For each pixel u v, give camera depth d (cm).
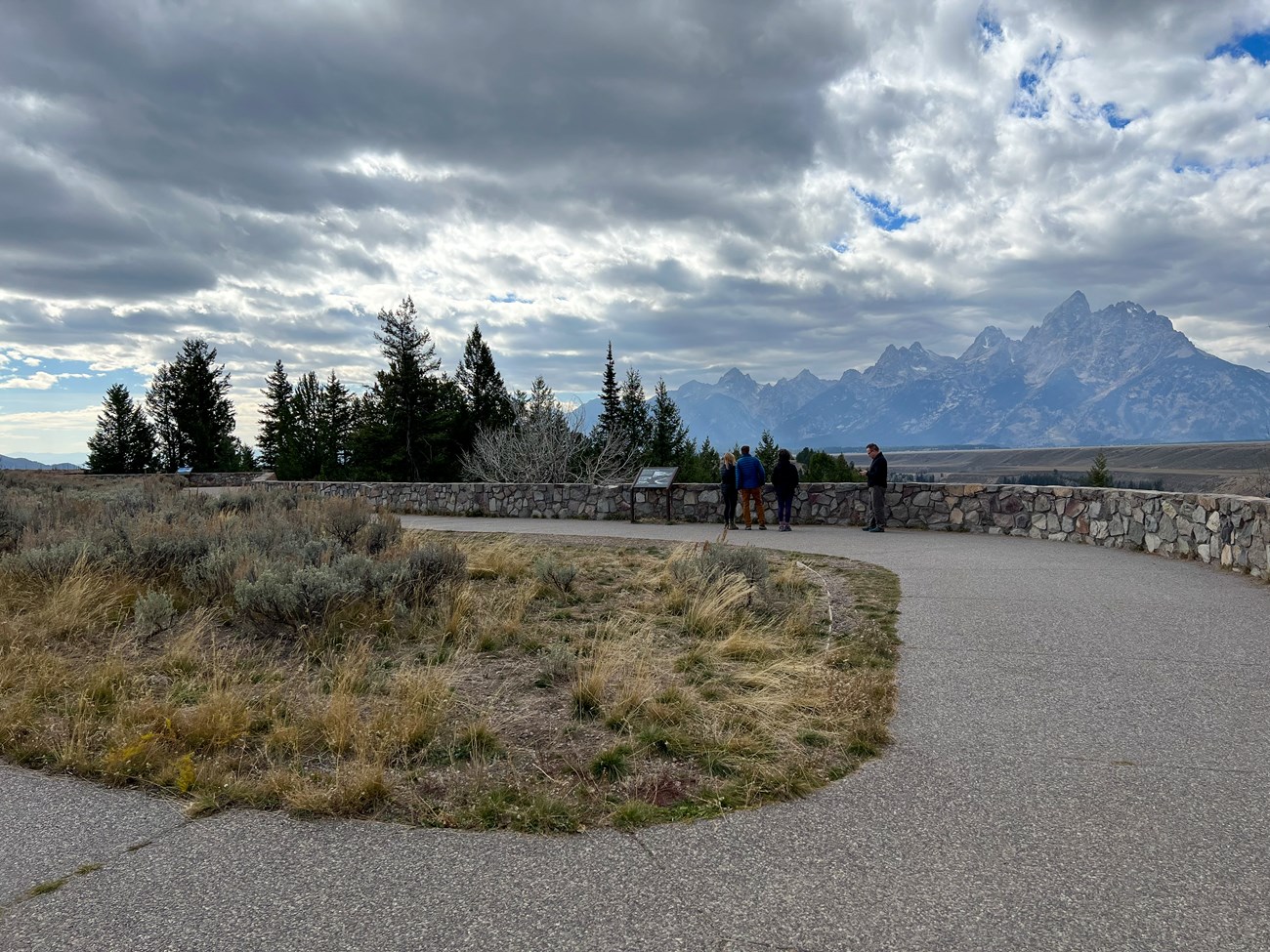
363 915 264
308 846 315
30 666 553
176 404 6075
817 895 273
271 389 7306
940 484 1582
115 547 880
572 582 905
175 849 314
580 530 1616
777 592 851
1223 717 453
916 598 824
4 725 442
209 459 6194
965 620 713
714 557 922
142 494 1530
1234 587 862
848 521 1703
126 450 6209
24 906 273
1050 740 421
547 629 690
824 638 663
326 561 799
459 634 652
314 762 407
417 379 5188
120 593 754
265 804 354
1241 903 265
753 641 630
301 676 559
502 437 4219
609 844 313
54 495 1555
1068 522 1373
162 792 371
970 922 256
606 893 276
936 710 473
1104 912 261
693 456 6438
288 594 645
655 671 561
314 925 259
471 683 539
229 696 469
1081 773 377
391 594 727
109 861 304
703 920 259
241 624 670
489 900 272
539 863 298
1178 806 340
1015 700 488
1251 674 536
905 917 259
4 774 395
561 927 256
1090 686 513
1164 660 572
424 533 1454
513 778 379
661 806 349
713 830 324
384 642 641
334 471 6103
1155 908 263
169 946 248
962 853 302
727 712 468
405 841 318
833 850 305
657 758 405
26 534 962
